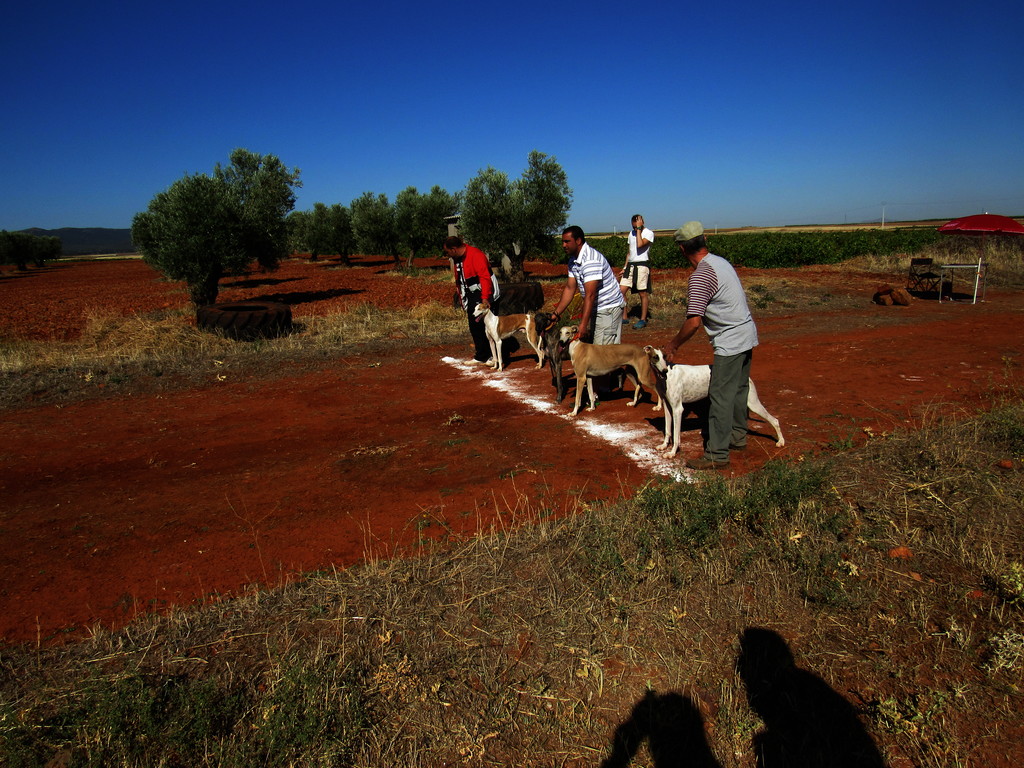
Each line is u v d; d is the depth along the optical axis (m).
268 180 22.45
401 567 3.64
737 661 2.83
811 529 3.70
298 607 3.28
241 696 2.62
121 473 5.49
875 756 2.35
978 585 3.19
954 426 5.23
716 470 4.92
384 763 2.37
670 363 5.24
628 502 4.23
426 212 31.53
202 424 6.86
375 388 8.20
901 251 26.45
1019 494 3.99
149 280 33.25
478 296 9.05
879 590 3.21
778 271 21.98
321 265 41.81
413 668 2.82
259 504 4.75
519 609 3.21
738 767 2.36
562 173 23.03
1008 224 11.73
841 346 9.47
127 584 3.71
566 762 2.39
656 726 2.54
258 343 10.76
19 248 56.47
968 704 2.50
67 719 2.49
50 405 7.76
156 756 2.36
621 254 29.69
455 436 6.12
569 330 6.62
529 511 4.41
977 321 11.16
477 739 2.47
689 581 3.35
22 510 4.77
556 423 6.45
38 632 3.25
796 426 5.94
